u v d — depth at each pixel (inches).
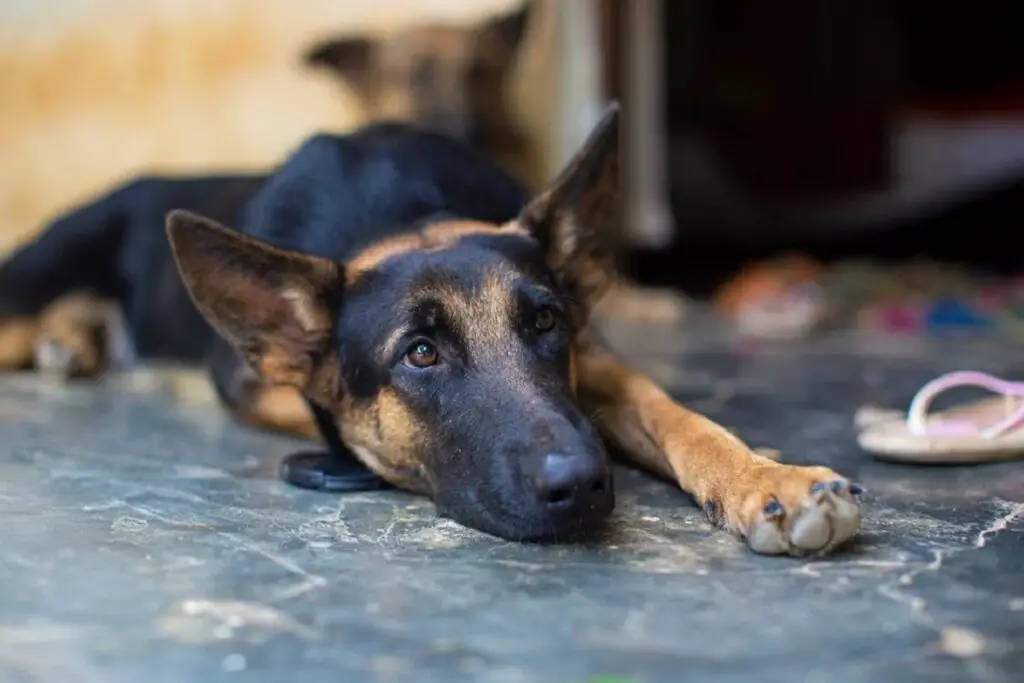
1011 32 91.4
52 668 28.1
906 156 95.9
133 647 28.8
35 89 88.3
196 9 87.5
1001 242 95.0
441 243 39.9
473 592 31.2
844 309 77.1
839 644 28.4
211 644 28.9
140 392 56.6
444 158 46.6
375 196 44.6
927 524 35.0
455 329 37.3
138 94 88.3
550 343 38.0
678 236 100.0
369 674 27.5
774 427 46.6
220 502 38.6
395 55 83.0
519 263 38.8
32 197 89.3
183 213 38.9
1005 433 40.4
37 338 60.2
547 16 87.4
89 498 38.9
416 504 38.3
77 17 87.6
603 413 41.6
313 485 40.0
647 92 97.3
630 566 32.6
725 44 96.7
